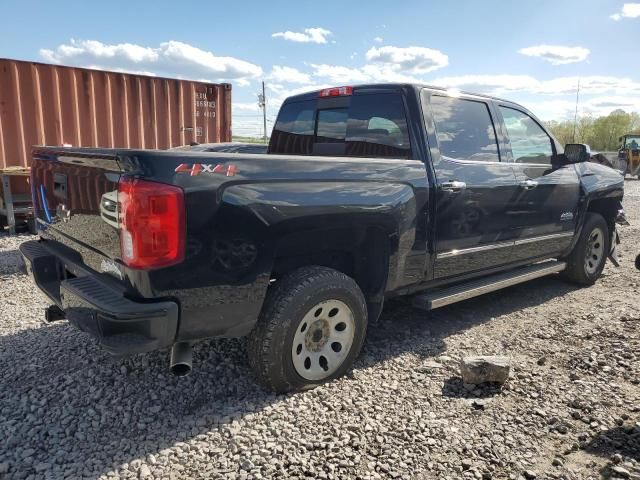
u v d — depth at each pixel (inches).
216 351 150.5
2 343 155.3
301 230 120.3
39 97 328.2
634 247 323.9
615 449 104.3
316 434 109.5
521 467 98.8
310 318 126.4
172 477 95.8
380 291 144.6
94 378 133.3
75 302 108.2
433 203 150.0
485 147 173.5
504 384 131.6
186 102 397.7
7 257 265.4
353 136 169.5
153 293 101.7
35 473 96.5
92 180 114.3
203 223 104.7
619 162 947.3
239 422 113.8
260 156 114.6
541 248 199.0
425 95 156.3
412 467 98.8
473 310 194.7
